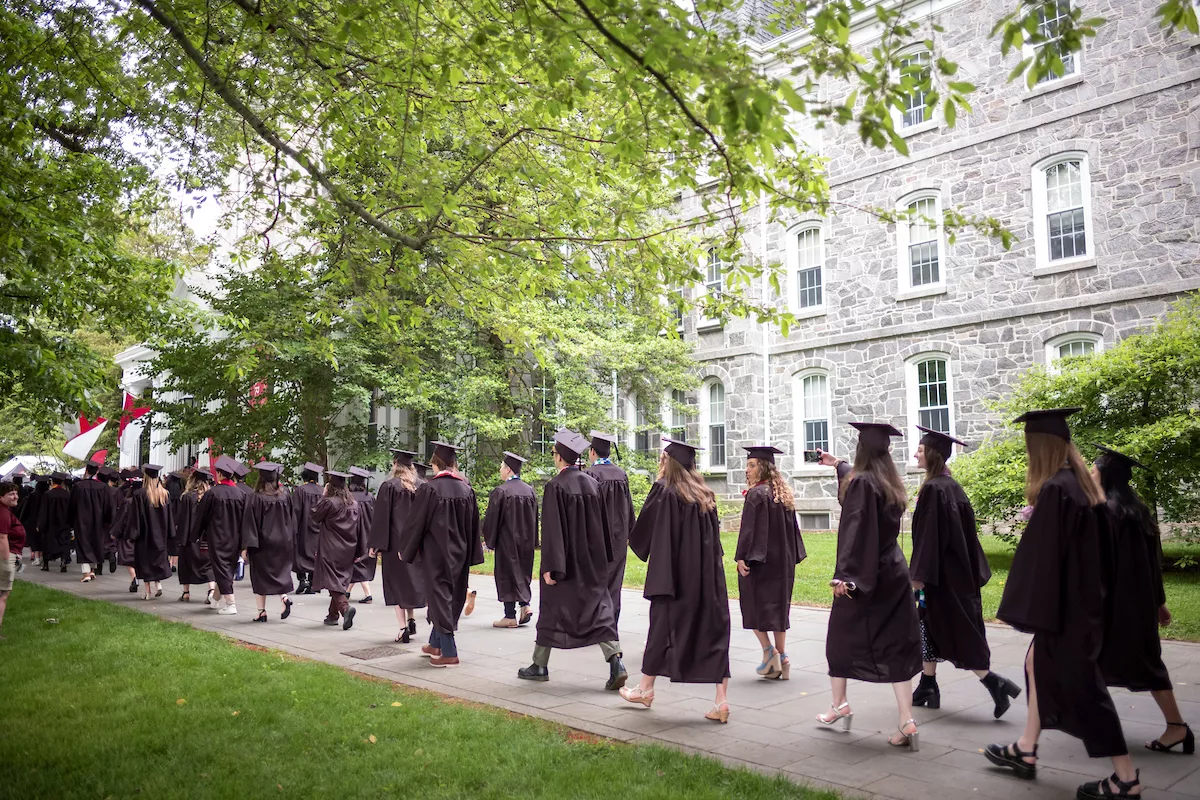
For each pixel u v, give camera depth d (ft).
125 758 17.22
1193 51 51.08
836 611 18.53
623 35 12.79
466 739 18.03
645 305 24.27
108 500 55.36
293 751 17.42
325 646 30.30
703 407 76.79
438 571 26.91
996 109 59.77
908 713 17.44
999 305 59.00
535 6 15.29
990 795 14.61
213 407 77.77
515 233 23.38
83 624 34.04
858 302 67.05
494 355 69.15
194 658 26.71
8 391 36.91
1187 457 36.52
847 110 12.09
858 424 18.81
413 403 61.36
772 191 18.12
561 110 19.15
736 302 22.63
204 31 22.54
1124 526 15.87
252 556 36.73
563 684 23.97
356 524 35.65
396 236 22.06
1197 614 30.22
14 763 16.98
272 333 53.16
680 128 17.33
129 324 40.42
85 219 33.22
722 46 13.84
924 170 63.41
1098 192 54.80
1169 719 16.67
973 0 60.80
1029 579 14.57
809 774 15.79
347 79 23.45
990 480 40.42
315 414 65.72
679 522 20.24
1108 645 15.96
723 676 19.56
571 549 23.72
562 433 24.72
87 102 27.53
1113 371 38.58
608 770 15.69
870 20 63.62
